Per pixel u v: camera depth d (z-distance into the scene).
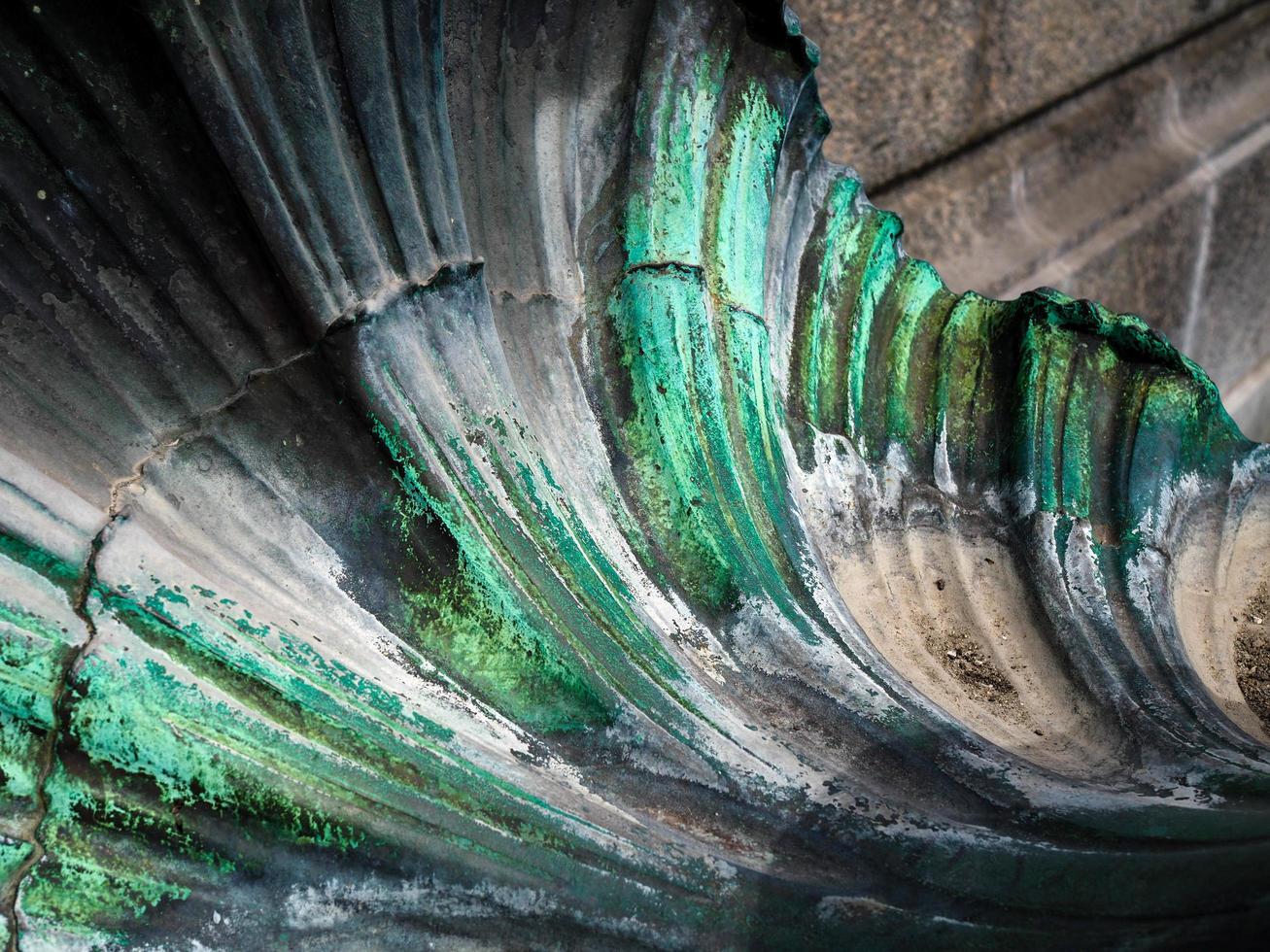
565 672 1.83
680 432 1.94
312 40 1.75
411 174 1.83
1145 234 4.12
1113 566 2.07
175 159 1.68
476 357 1.84
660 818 1.90
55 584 1.63
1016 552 2.10
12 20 1.53
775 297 2.18
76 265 1.67
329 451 1.78
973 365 2.29
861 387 2.24
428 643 1.80
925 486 2.18
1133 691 1.97
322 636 1.75
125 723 1.63
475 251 1.90
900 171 3.52
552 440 1.91
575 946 1.89
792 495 2.05
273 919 1.70
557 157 2.00
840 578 2.08
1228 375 4.90
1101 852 2.01
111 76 1.61
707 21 2.08
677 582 1.91
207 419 1.76
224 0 1.67
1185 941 2.08
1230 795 1.99
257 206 1.71
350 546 1.78
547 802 1.85
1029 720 1.96
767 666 1.90
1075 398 2.20
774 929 1.98
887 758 1.92
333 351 1.74
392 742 1.77
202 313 1.75
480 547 1.81
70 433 1.69
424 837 1.79
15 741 1.55
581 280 1.99
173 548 1.71
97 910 1.60
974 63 3.50
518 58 1.98
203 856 1.66
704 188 2.07
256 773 1.69
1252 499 2.19
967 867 2.01
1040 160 3.85
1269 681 2.04
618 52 2.02
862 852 1.98
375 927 1.77
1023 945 2.04
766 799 1.94
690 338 1.96
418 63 1.84
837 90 3.23
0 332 1.66
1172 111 4.27
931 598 2.08
